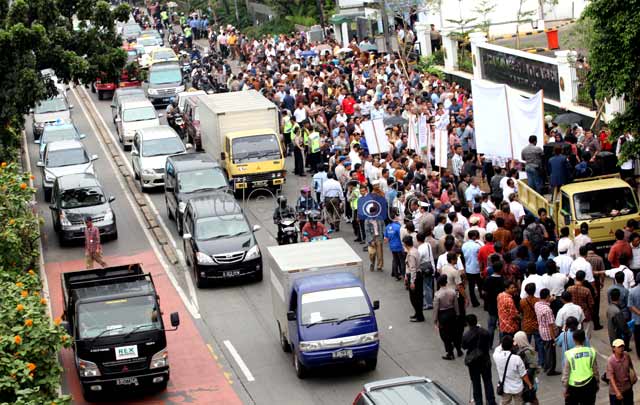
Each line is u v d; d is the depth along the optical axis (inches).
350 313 861.8
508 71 1669.5
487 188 1300.4
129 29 3314.5
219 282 1167.6
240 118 1540.4
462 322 893.8
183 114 1894.7
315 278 898.7
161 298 1129.4
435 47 2025.1
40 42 1396.4
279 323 951.6
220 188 1355.8
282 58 2246.6
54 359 799.1
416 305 987.9
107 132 2054.6
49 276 1229.7
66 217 1341.0
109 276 968.9
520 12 1908.2
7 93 1405.0
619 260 913.5
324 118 1668.3
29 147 1942.7
